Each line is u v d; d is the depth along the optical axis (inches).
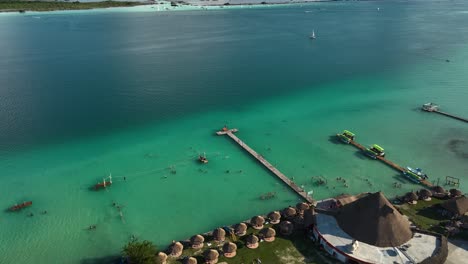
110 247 1822.1
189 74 4667.8
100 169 2501.2
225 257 1688.0
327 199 2116.1
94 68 4852.4
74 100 3725.4
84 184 2329.0
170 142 2888.8
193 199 2193.7
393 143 2861.7
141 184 2337.6
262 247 1749.5
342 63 5246.1
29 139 2908.5
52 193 2233.0
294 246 1755.7
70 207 2111.2
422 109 3506.4
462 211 1927.9
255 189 2287.2
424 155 2684.5
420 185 2308.1
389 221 1680.6
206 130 3100.4
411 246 1643.7
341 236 1720.0
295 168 2519.7
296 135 3009.4
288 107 3617.1
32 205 2122.3
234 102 3732.8
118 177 2407.7
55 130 3065.9
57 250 1802.4
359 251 1624.0
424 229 1843.0
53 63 5088.6
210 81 4407.0
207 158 2647.6
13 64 5017.2
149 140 2918.3
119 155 2684.5
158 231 1929.1
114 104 3636.8
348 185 2317.9
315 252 1713.8
